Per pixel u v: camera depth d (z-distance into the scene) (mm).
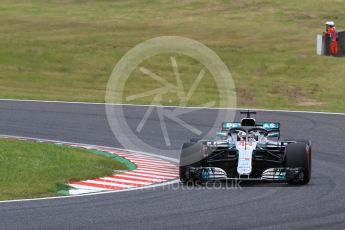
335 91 119438
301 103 108188
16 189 42750
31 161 53156
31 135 72438
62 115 87000
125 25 175875
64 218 34344
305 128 78562
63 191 43781
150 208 37344
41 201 39562
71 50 146125
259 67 136375
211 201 39625
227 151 47219
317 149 65375
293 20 183250
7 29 168000
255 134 48469
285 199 40281
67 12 195125
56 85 121625
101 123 81625
